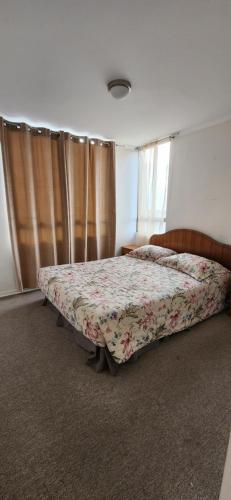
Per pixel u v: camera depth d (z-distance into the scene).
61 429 1.32
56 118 2.72
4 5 1.19
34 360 1.89
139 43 1.47
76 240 3.64
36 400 1.51
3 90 2.06
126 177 3.98
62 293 2.07
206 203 2.98
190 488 1.05
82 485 1.06
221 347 2.07
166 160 3.46
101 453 1.19
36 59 1.62
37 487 1.05
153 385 1.64
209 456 1.18
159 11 1.23
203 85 1.98
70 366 1.83
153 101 2.27
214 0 1.16
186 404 1.49
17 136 2.86
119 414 1.42
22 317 2.57
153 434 1.29
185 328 2.21
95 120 2.78
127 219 4.15
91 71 1.77
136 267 2.81
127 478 1.09
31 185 2.99
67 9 1.22
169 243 3.45
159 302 1.91
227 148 2.68
